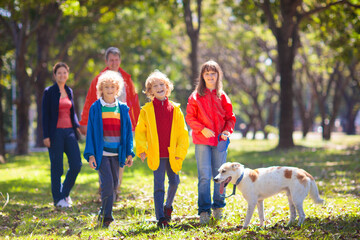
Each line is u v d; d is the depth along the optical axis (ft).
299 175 19.02
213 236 18.38
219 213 22.36
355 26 68.23
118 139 22.04
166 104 21.85
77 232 20.51
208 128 21.93
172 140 21.40
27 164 58.54
